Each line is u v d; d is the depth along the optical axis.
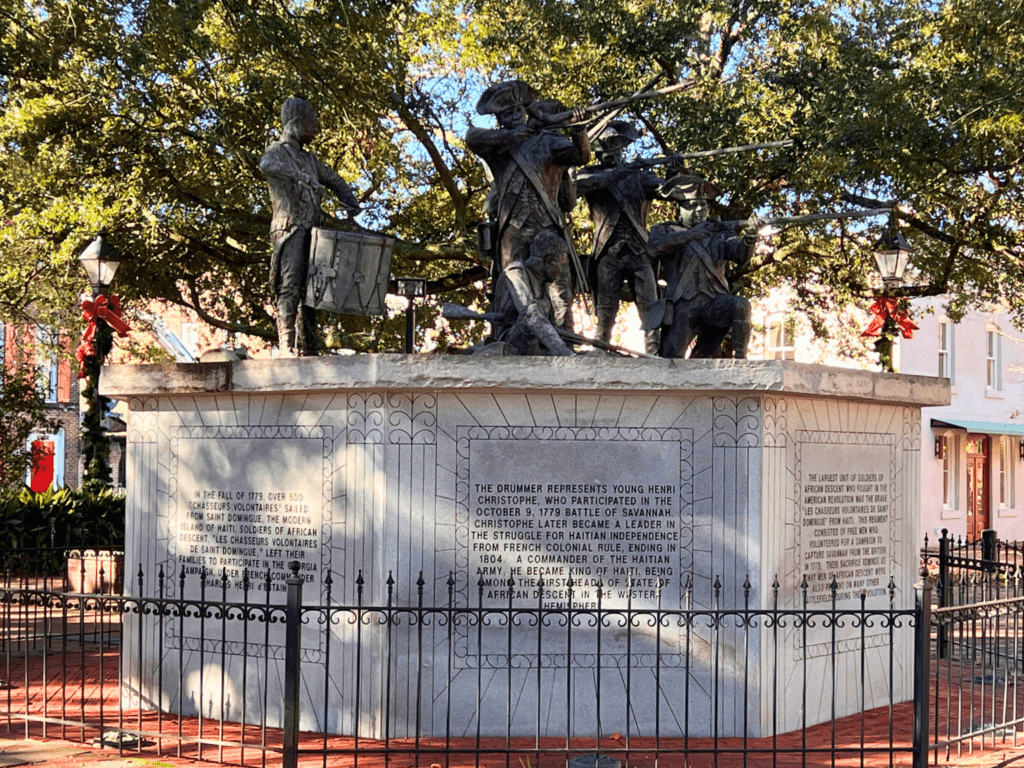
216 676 8.12
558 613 6.87
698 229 9.61
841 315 22.70
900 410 9.32
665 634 7.59
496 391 7.62
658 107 16.48
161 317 29.20
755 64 17.00
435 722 7.43
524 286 8.87
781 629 7.74
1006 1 13.77
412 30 17.67
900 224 17.19
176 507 8.51
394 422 7.58
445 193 19.06
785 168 15.97
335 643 7.62
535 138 9.23
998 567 13.80
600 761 6.74
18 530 18.62
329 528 7.75
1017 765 6.88
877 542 8.93
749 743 7.32
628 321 25.39
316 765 6.67
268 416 8.11
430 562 7.53
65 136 15.93
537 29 16.36
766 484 7.64
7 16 12.85
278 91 14.84
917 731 6.49
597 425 7.71
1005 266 17.69
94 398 20.95
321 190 8.86
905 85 15.22
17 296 20.06
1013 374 30.91
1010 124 14.49
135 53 13.00
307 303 8.49
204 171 16.09
